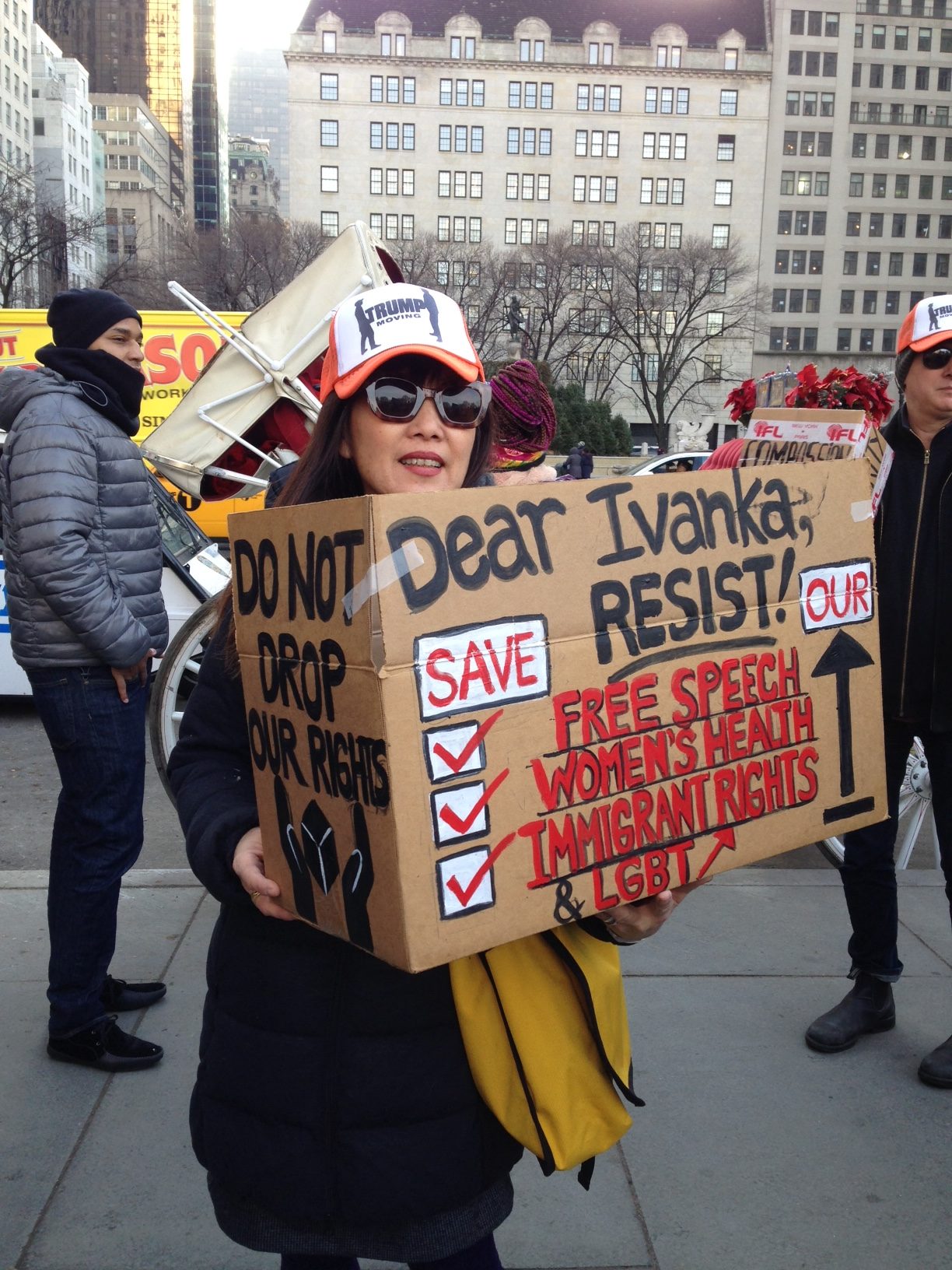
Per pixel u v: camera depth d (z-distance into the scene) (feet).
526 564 4.03
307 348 15.97
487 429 5.15
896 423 9.07
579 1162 4.64
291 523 4.06
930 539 8.95
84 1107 8.62
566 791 4.14
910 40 234.58
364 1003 4.41
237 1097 4.57
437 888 3.82
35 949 11.37
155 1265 7.00
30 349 29.37
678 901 4.60
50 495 8.42
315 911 4.22
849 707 5.08
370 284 16.10
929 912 12.53
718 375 187.01
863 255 240.32
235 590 4.47
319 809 4.12
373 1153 4.37
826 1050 9.53
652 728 4.40
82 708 8.75
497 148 227.61
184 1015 10.01
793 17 230.07
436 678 3.80
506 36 225.35
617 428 139.85
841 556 5.04
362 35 222.69
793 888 13.29
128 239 303.07
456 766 3.85
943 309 8.68
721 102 229.25
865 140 236.43
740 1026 10.00
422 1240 4.46
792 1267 7.06
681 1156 8.16
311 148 225.35
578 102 226.99
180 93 486.79
